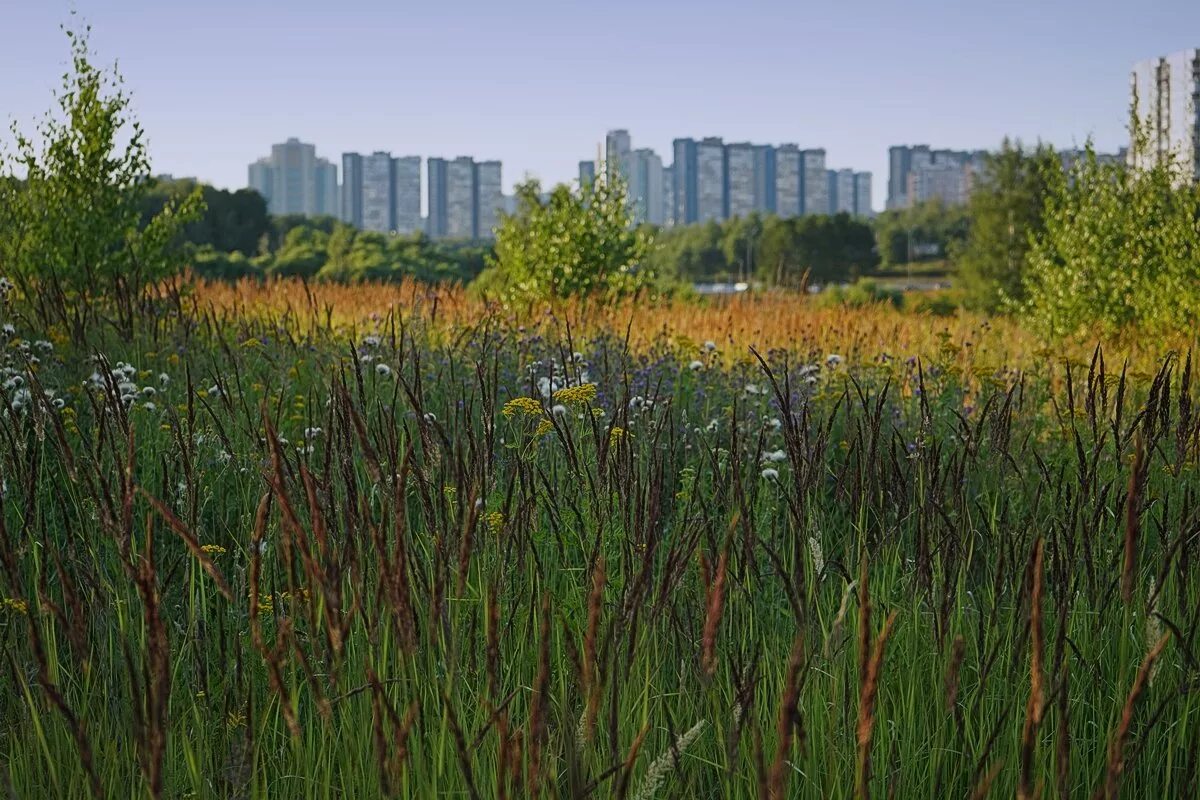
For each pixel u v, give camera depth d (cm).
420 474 309
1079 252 1795
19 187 1173
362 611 283
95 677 316
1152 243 1695
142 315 871
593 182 1981
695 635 327
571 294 1880
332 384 352
